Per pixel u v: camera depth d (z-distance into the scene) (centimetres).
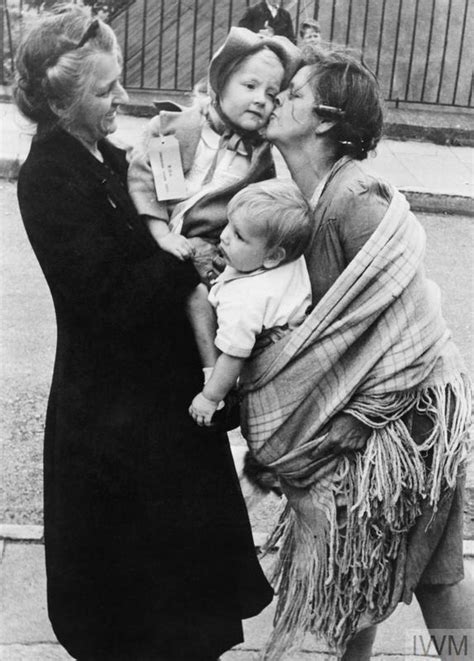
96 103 247
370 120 249
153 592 279
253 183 257
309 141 251
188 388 266
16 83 249
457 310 438
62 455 270
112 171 258
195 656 285
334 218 246
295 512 276
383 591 270
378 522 262
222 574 283
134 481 269
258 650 306
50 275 253
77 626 281
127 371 263
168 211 258
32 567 328
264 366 256
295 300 250
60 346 269
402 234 246
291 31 264
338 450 259
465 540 345
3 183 455
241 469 310
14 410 399
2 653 297
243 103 251
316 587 273
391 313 249
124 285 250
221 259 257
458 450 261
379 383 252
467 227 443
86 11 247
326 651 305
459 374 263
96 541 273
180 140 255
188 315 258
